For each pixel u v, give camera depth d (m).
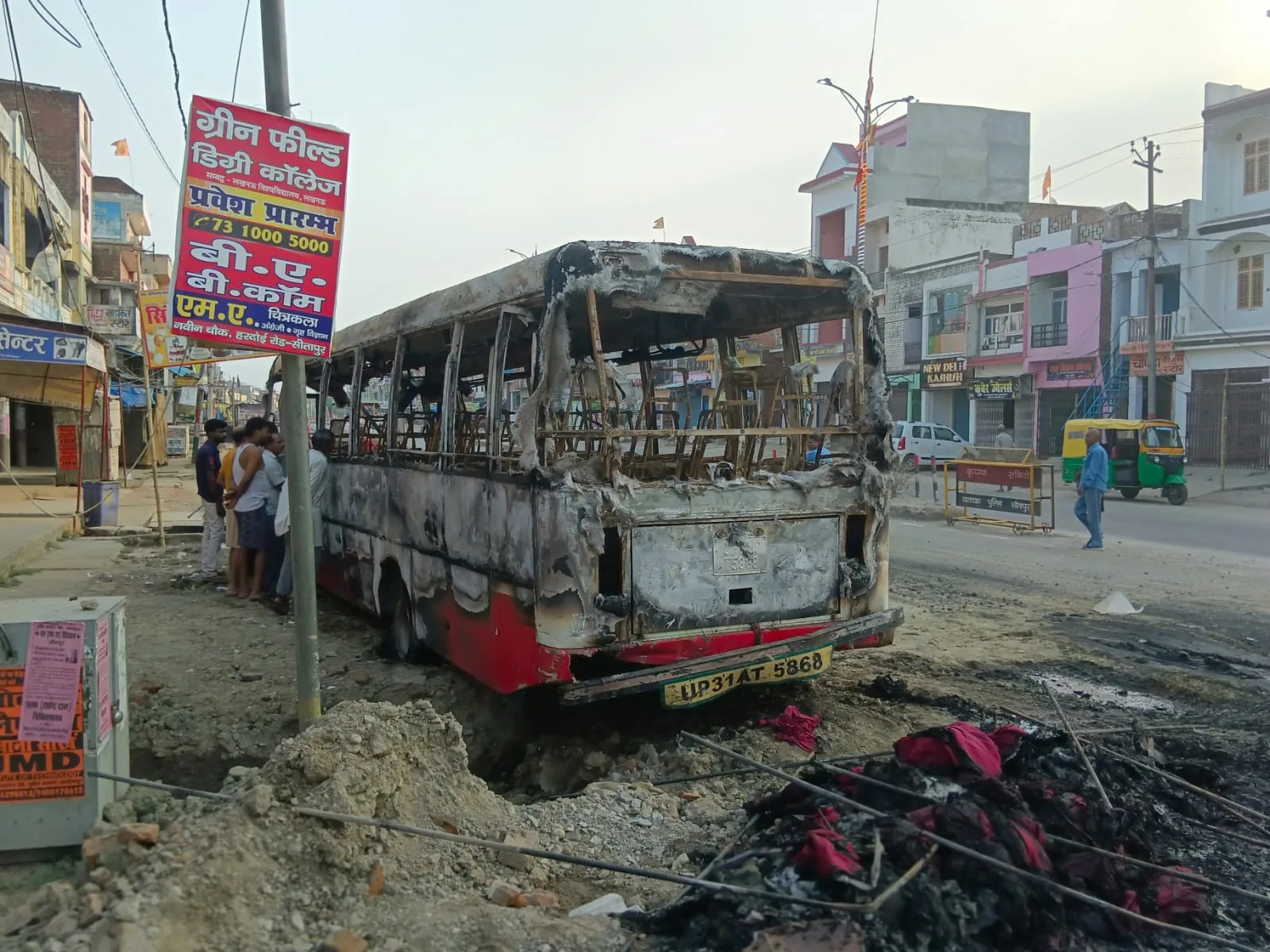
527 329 6.06
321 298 4.52
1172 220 30.64
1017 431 35.56
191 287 4.24
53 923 2.89
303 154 4.44
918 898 3.12
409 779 3.88
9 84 33.09
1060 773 4.23
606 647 5.15
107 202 44.53
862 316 6.01
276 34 4.76
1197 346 28.72
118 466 29.12
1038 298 34.34
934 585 11.05
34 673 3.48
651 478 7.46
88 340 15.56
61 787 3.51
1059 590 10.67
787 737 5.57
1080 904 3.40
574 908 3.43
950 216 41.78
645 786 4.68
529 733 6.04
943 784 3.91
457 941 3.08
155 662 7.21
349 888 3.27
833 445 6.30
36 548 12.40
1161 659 7.54
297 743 3.65
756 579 5.64
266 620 8.75
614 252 5.20
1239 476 26.78
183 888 2.96
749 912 3.11
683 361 8.03
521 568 5.35
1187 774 4.83
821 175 46.03
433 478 6.74
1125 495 24.00
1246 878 3.83
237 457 9.66
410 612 7.32
